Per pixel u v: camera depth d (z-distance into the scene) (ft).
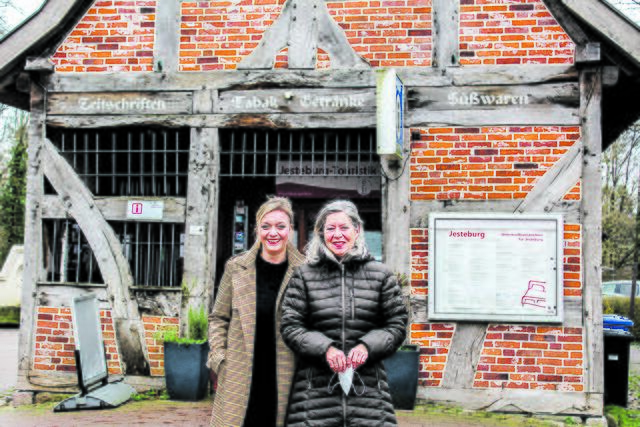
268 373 12.50
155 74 23.36
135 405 21.49
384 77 19.89
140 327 22.97
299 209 27.27
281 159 26.81
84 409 20.92
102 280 23.95
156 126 23.27
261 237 12.66
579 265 21.20
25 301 23.47
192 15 23.43
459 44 22.18
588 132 21.40
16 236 70.69
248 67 22.99
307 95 22.63
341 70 22.54
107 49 23.71
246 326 12.44
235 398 12.23
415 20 22.43
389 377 20.83
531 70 21.76
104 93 23.56
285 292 12.40
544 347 21.18
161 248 23.56
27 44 23.40
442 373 21.48
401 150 21.36
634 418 22.61
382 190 22.11
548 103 21.63
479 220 21.54
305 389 11.26
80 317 21.22
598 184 21.26
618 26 20.75
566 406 20.93
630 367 36.78
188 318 22.62
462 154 21.86
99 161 26.27
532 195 21.47
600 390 20.84
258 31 23.11
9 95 26.17
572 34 21.61
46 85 23.81
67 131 24.30
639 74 21.50
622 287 72.08
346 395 11.00
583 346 21.02
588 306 21.04
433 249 21.63
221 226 28.81
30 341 23.39
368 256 11.71
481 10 22.18
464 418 20.45
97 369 21.84
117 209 23.35
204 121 23.04
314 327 11.39
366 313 11.30
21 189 71.00
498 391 21.21
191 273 22.81
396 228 21.93
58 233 24.39
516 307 21.22
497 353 21.34
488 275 21.40
